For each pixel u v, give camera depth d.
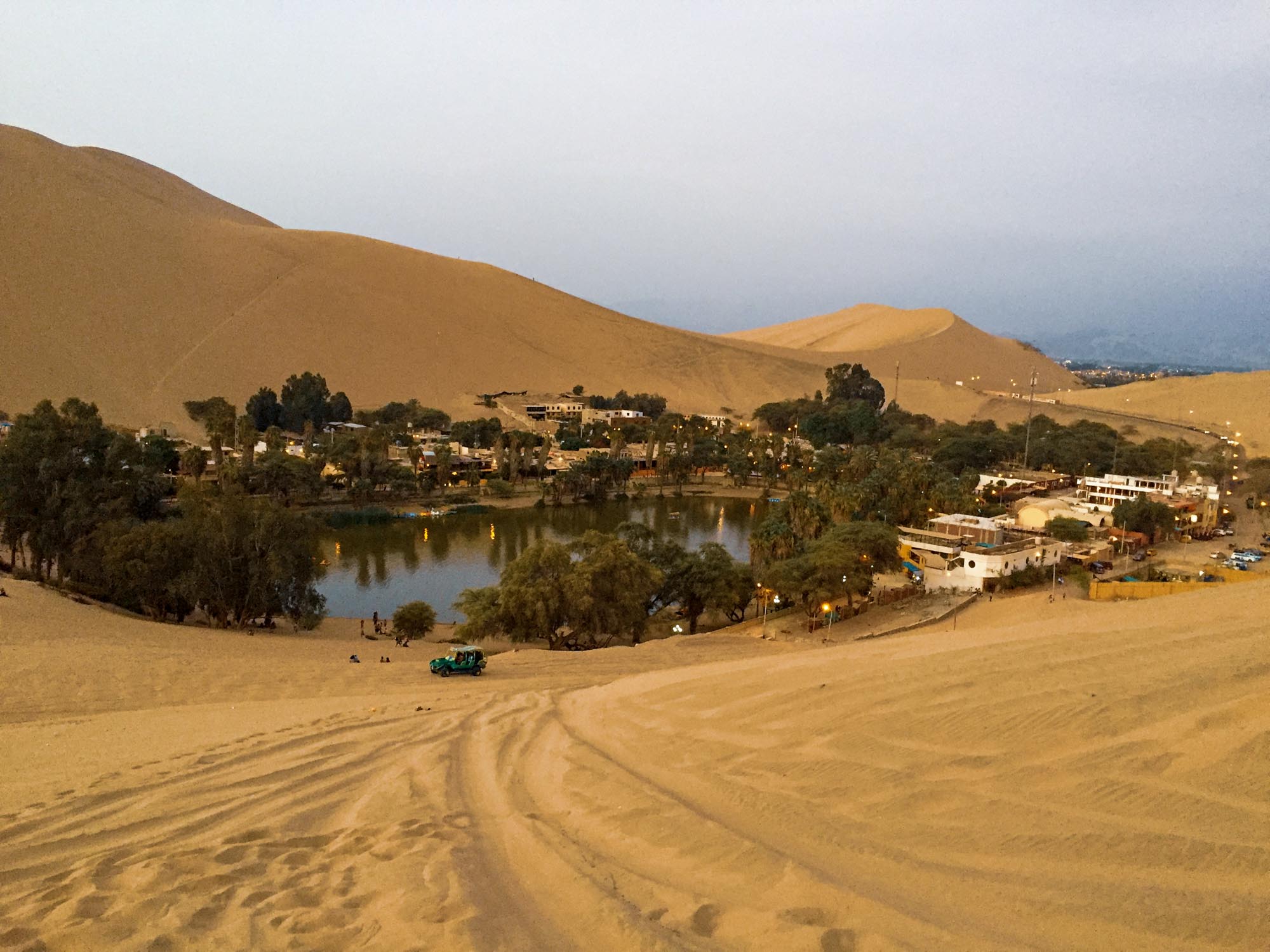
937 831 5.90
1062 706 7.68
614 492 95.12
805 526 49.75
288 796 7.79
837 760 7.44
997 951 4.32
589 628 34.97
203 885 5.46
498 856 6.06
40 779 8.86
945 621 36.28
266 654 26.23
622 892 5.31
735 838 6.01
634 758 8.63
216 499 38.78
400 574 55.09
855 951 4.45
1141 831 5.40
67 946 4.55
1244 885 4.65
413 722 11.59
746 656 27.27
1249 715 6.71
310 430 101.00
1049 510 63.34
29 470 41.03
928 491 61.59
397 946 4.56
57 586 37.72
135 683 17.98
